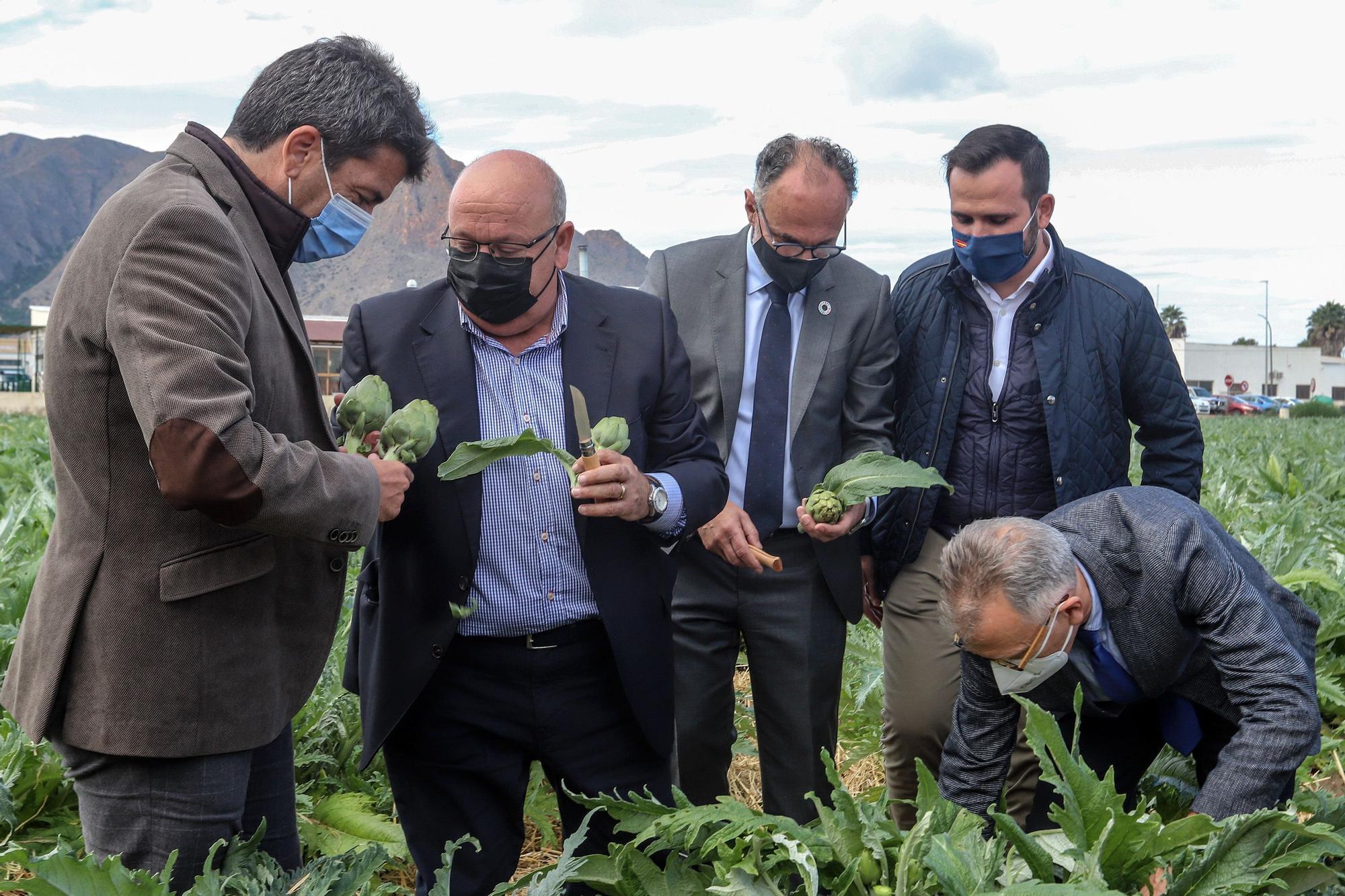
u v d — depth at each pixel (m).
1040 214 3.54
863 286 3.79
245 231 2.29
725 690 3.83
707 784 3.88
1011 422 3.68
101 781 2.27
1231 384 84.88
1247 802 2.56
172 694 2.21
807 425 3.68
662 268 3.91
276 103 2.32
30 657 2.27
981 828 2.49
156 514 2.18
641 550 2.91
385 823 3.71
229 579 2.23
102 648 2.18
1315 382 84.25
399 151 2.46
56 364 2.17
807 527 3.38
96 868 2.06
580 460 2.62
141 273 2.04
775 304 3.74
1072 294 3.67
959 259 3.60
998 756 2.98
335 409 2.86
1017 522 2.72
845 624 3.85
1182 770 3.46
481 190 2.60
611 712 2.94
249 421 2.07
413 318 2.90
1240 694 2.68
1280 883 2.22
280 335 2.35
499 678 2.85
